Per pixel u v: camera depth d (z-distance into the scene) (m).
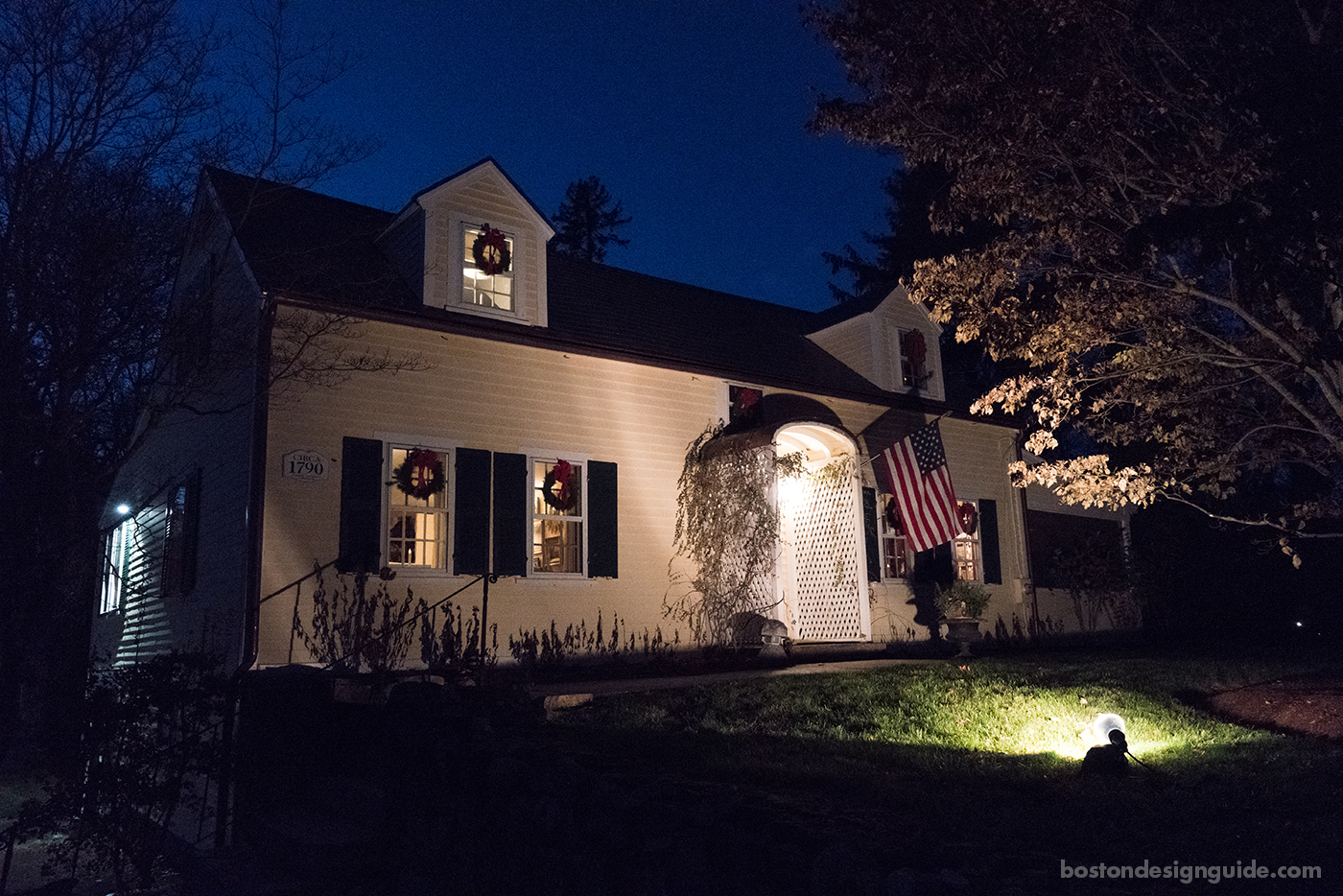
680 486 13.95
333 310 11.21
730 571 13.96
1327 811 5.46
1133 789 6.06
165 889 9.07
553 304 14.23
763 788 5.89
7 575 12.51
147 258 12.58
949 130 10.69
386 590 11.13
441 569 11.59
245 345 11.69
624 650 12.86
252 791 9.42
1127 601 20.05
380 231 13.74
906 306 18.11
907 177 29.66
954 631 15.04
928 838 4.32
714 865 4.64
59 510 12.67
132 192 12.38
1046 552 19.09
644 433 13.76
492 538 12.06
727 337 16.39
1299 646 17.70
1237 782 6.33
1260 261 8.67
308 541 10.71
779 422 14.02
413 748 8.09
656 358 13.91
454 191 12.82
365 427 11.36
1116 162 9.98
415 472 11.38
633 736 7.70
